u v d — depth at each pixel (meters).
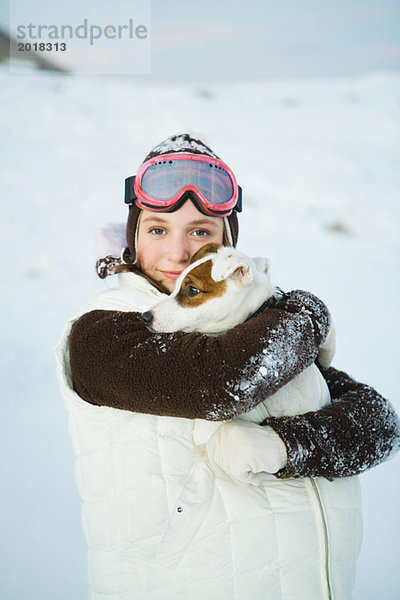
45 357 4.99
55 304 6.02
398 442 1.88
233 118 13.12
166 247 2.13
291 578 1.68
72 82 13.48
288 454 1.66
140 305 1.95
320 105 14.20
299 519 1.72
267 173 10.40
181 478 1.70
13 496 3.35
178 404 1.59
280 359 1.63
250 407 1.62
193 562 1.66
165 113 12.80
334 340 2.09
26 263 6.89
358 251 7.87
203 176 2.10
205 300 2.03
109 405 1.69
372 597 2.75
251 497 1.71
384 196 9.80
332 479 1.80
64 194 8.82
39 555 2.98
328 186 10.05
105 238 2.21
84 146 10.60
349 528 1.79
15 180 9.07
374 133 12.64
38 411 4.20
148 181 2.07
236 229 2.36
